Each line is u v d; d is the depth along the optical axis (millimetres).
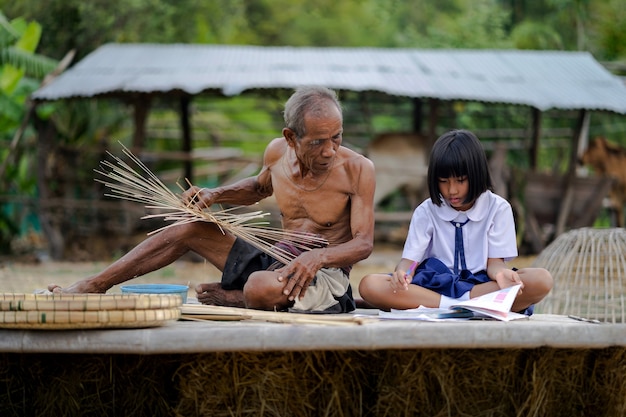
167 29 18703
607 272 5582
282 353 4266
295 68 13984
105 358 4434
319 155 4676
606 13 20469
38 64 14164
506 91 13633
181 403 4336
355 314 4891
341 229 5000
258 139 19328
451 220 4945
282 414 4262
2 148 15508
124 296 4062
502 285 4652
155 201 4914
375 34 25188
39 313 3947
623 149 14711
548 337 4113
